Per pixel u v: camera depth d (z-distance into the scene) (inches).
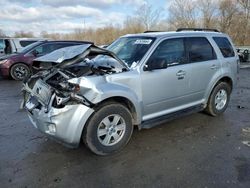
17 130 175.2
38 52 395.5
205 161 131.6
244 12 1242.0
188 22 1354.6
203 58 184.5
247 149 144.9
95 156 138.3
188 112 181.0
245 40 1242.6
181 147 147.8
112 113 137.1
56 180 116.5
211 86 189.9
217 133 168.1
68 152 142.6
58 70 140.9
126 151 143.6
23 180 116.3
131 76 142.4
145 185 112.3
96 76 131.8
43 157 137.3
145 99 150.9
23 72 390.6
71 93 122.1
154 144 151.7
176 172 121.9
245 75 433.1
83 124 127.6
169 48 163.8
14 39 502.0
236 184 112.1
